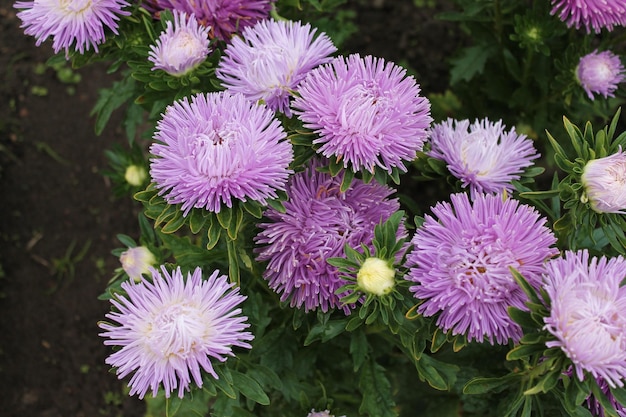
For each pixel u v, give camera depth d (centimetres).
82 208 116
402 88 69
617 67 85
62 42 76
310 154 70
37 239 116
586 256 63
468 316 65
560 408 71
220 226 67
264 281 79
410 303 67
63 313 113
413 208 81
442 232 66
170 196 67
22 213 117
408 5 121
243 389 70
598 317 61
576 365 61
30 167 118
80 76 121
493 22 96
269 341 79
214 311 66
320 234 71
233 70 73
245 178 66
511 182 74
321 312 72
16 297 113
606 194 65
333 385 87
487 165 73
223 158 65
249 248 74
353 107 67
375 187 73
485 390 70
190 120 68
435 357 79
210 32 78
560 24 86
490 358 79
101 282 113
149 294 66
